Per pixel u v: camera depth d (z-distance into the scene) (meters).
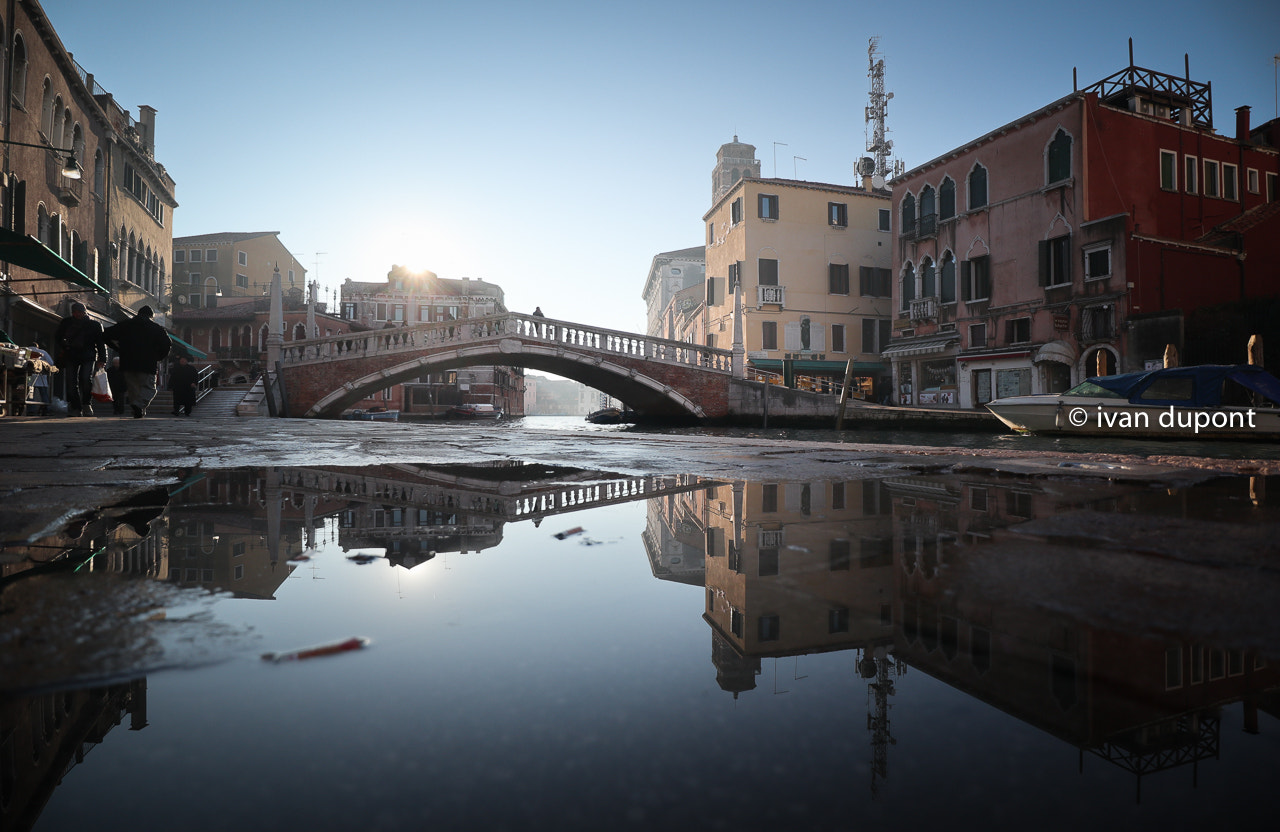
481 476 3.10
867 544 1.42
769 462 3.99
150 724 0.55
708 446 5.75
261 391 21.61
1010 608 0.89
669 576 1.14
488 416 50.53
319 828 0.37
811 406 24.17
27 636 0.76
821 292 32.47
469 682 0.65
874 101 37.38
